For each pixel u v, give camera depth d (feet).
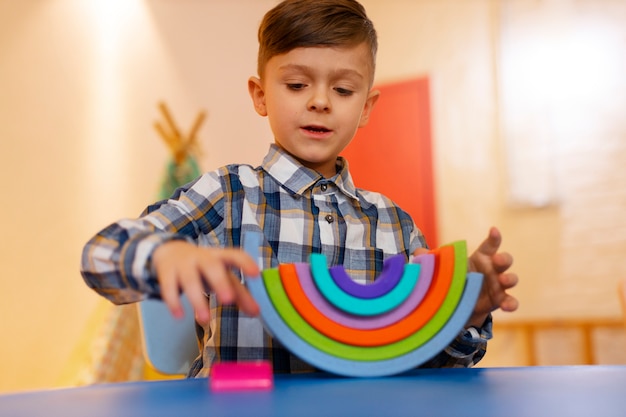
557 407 1.16
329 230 2.82
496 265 2.05
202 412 1.11
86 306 7.41
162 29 8.22
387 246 2.96
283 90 2.70
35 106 7.52
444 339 1.83
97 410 1.16
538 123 8.36
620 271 7.81
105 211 7.76
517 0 8.59
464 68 8.79
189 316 3.25
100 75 7.91
